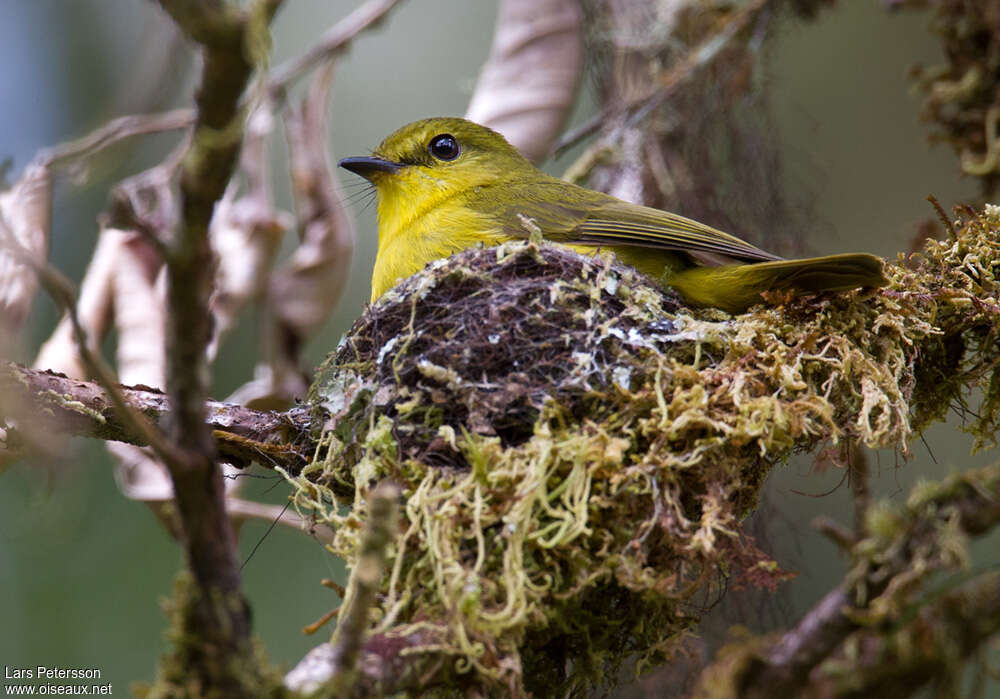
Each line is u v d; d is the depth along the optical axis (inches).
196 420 153.3
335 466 246.5
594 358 253.1
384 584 212.8
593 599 232.1
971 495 195.2
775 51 432.5
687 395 232.7
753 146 400.8
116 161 311.7
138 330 309.1
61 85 435.8
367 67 528.1
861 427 236.7
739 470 234.4
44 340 379.9
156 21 220.8
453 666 194.2
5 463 271.3
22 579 406.9
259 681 161.5
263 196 339.3
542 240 286.7
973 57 339.6
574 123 522.0
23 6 442.0
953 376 279.9
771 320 258.1
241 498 308.2
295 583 422.0
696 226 315.0
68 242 440.8
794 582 333.7
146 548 419.5
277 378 329.7
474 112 390.6
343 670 158.4
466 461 232.1
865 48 507.2
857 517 266.2
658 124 407.2
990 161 328.5
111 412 256.1
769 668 193.3
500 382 250.2
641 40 414.3
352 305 493.4
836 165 490.6
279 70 356.8
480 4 541.6
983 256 273.9
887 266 276.8
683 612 252.7
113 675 398.0
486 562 209.8
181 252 142.7
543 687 231.0
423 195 351.6
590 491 221.0
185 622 159.8
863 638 200.2
